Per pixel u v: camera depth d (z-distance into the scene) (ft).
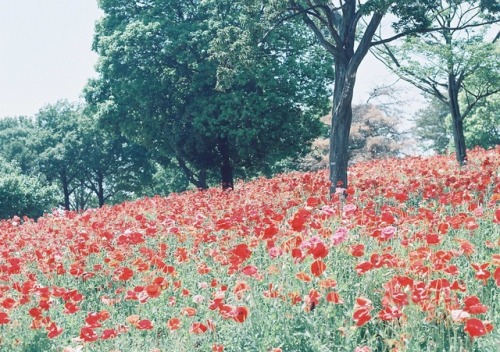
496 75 72.59
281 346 17.99
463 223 25.73
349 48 57.16
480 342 17.31
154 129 105.09
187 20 104.94
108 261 28.73
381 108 176.04
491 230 28.84
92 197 211.82
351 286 21.56
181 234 33.17
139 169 170.60
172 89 101.40
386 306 17.48
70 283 30.17
